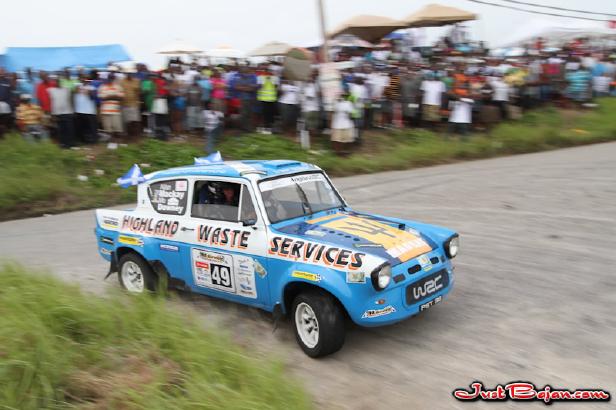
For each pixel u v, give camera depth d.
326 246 4.88
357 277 4.59
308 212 5.76
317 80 16.36
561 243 7.74
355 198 11.76
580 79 20.34
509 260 7.20
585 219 8.84
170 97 15.88
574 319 5.34
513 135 16.84
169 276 6.20
